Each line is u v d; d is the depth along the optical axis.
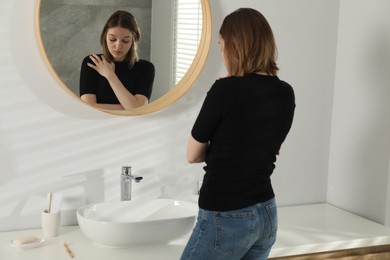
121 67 2.37
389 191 2.59
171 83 2.47
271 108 1.90
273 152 1.96
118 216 2.37
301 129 2.81
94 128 2.40
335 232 2.45
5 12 2.20
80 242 2.21
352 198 2.78
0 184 2.29
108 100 2.37
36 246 2.14
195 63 2.50
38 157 2.33
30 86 2.28
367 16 2.64
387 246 2.44
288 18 2.69
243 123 1.85
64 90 2.31
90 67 2.31
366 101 2.68
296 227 2.50
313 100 2.81
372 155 2.67
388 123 2.58
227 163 1.87
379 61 2.60
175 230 2.13
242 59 1.88
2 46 2.21
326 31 2.78
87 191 2.43
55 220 2.25
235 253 1.91
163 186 2.57
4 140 2.27
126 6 2.34
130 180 2.38
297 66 2.75
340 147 2.83
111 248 2.15
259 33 1.88
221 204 1.86
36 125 2.31
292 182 2.83
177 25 2.44
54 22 2.22
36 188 2.35
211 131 1.88
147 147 2.51
